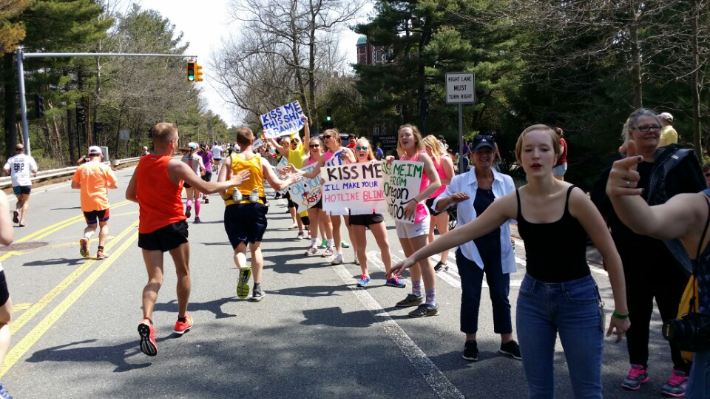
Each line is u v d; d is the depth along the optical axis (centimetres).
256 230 675
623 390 434
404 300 662
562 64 1612
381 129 4825
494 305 501
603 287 724
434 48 3431
